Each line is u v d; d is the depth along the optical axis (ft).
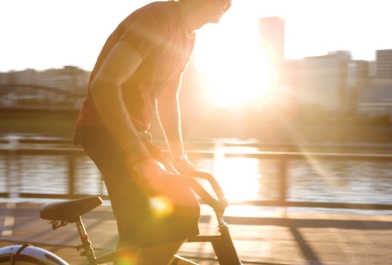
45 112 220.84
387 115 273.54
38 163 23.75
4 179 24.20
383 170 20.43
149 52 6.08
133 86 6.44
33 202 22.79
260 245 15.44
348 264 13.56
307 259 14.03
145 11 6.18
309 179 21.01
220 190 6.69
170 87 7.76
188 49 6.96
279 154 21.13
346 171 20.85
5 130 191.01
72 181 23.16
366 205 20.43
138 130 6.68
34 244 15.85
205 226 17.57
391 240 15.94
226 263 6.33
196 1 6.50
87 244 6.72
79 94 215.92
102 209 20.45
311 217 18.99
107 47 6.46
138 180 5.75
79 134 6.66
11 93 240.53
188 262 6.65
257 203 21.27
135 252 6.62
